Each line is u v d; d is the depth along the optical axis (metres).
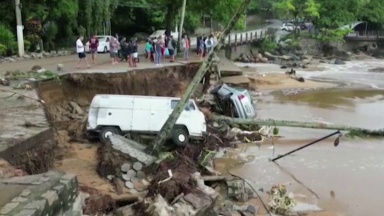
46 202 4.84
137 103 16.86
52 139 12.29
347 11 61.56
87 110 19.97
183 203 10.85
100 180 12.71
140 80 23.17
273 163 17.38
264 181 15.40
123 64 25.42
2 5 31.44
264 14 82.25
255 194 13.99
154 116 16.81
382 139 20.89
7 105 14.19
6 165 8.62
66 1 35.66
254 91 32.44
